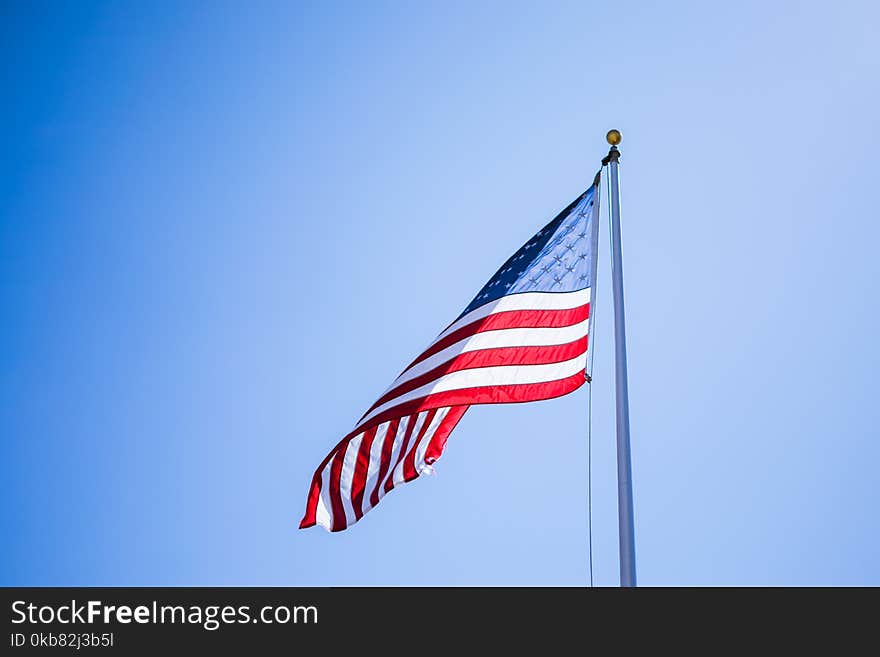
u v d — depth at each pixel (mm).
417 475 15953
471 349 15586
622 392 14484
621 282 16109
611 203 17312
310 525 15508
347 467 15922
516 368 15328
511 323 15773
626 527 13039
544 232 17172
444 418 16594
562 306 15992
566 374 15281
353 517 15477
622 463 13688
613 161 17828
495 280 16734
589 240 16766
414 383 15641
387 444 16172
